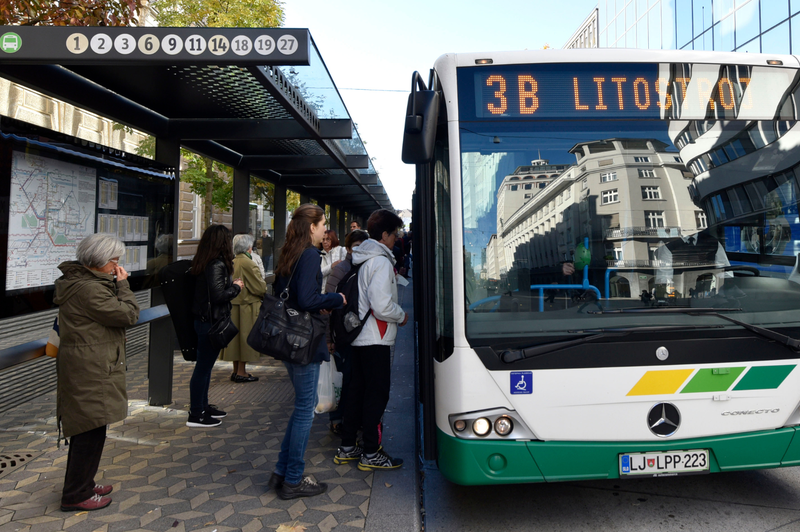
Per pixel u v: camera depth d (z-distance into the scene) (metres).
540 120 3.21
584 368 2.97
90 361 3.28
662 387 2.99
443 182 3.19
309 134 6.25
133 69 4.52
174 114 5.81
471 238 3.08
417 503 3.51
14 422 5.09
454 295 3.04
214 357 4.95
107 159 4.77
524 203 3.12
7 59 3.56
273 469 4.02
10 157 3.83
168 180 5.71
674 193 3.19
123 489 3.69
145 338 8.34
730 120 3.32
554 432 2.97
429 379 3.29
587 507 3.53
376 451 4.04
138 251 5.21
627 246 3.14
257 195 12.06
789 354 3.09
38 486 3.74
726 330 3.05
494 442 2.95
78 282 3.26
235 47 3.64
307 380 3.51
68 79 4.52
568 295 3.07
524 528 3.27
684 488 3.78
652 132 3.24
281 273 3.50
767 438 3.03
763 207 3.26
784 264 3.23
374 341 3.98
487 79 3.24
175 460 4.20
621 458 2.96
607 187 3.18
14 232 3.87
